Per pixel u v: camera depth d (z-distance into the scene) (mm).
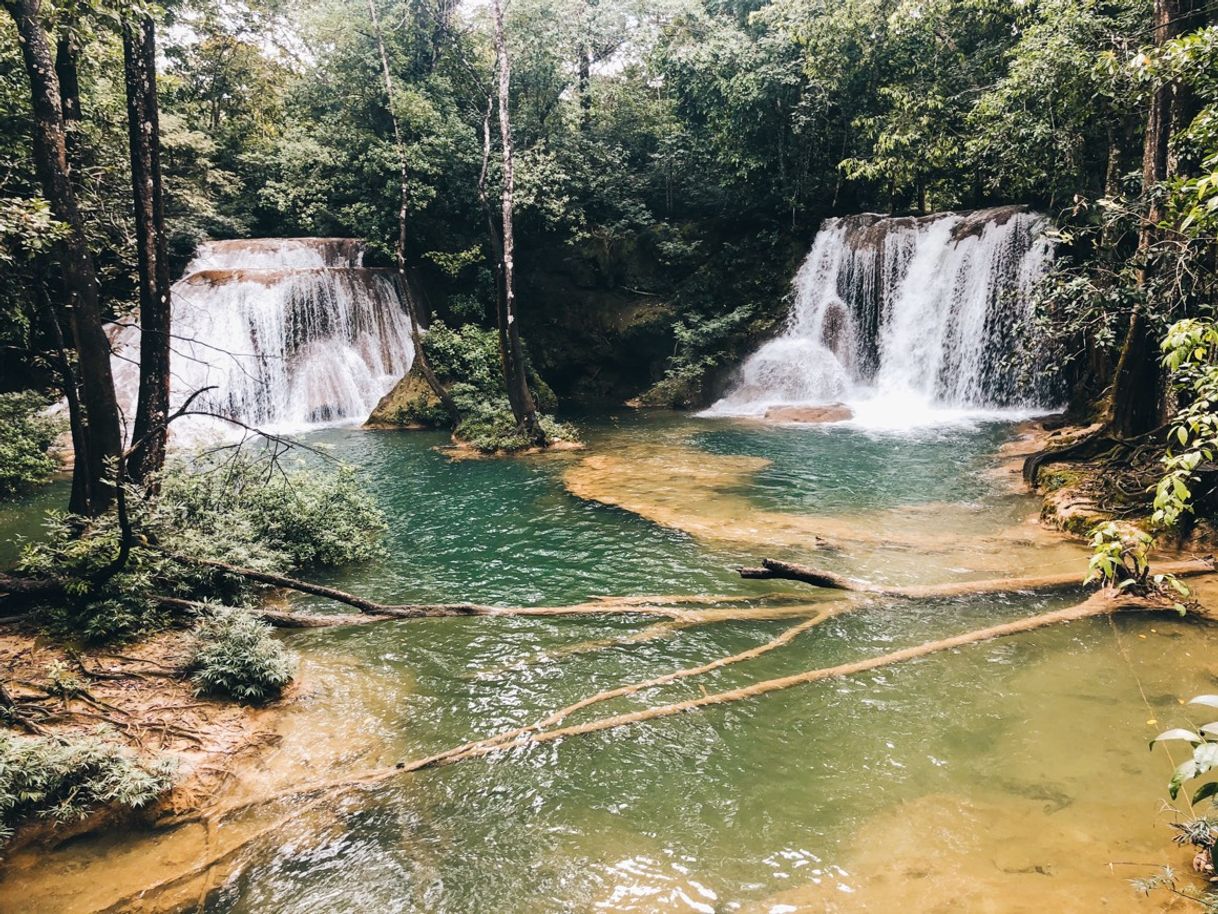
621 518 12016
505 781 5336
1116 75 10328
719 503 12602
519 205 24156
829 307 23469
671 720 6027
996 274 19203
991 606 7918
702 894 4203
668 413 23719
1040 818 4637
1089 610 7461
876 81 22094
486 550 10664
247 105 29688
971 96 19359
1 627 7105
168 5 9539
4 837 4586
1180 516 9008
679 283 26328
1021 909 3908
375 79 25328
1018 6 15625
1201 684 6105
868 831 4645
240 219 25766
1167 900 3867
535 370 24812
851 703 6160
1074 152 15469
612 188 26641
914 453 15719
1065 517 10164
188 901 4305
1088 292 10242
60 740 5297
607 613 8195
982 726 5742
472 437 19172
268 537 9875
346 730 6070
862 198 26203
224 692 6445
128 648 6984
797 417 20812
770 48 23328
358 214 25188
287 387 22484
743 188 26000
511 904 4215
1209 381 4730
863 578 8867
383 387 23906
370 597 9016
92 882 4438
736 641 7465
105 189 11477
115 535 7637
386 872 4508
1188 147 9234
